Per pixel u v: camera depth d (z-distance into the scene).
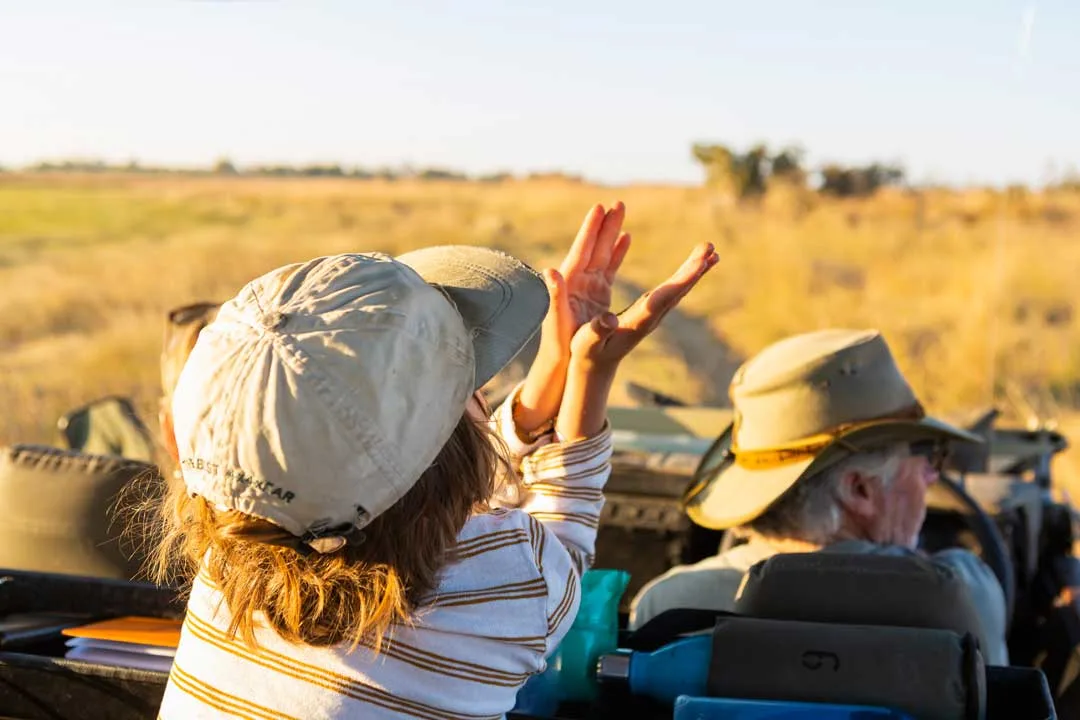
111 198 30.31
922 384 9.02
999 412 3.67
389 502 1.25
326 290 1.29
